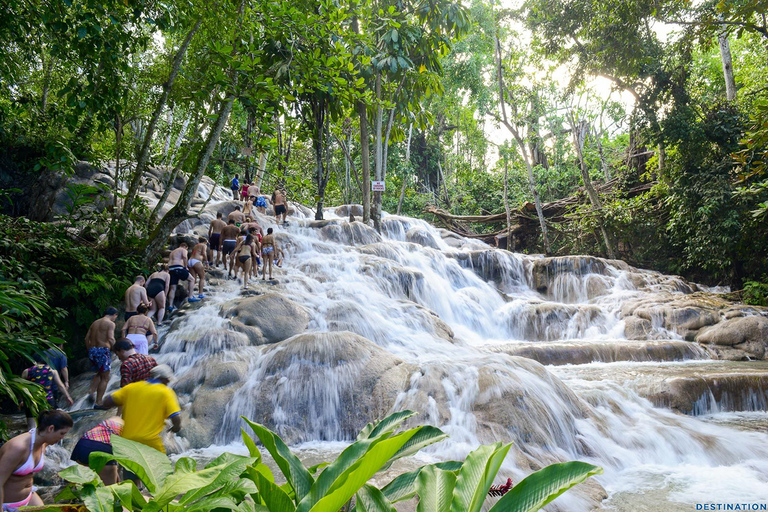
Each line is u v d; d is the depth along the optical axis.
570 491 5.46
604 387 8.79
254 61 10.57
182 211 11.33
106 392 8.48
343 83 11.64
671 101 19.55
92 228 12.16
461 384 7.39
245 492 1.74
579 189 26.38
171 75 11.59
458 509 1.62
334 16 12.60
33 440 3.38
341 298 11.90
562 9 20.03
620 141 35.19
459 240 22.86
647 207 21.22
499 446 1.77
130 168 13.85
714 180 18.00
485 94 28.92
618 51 18.80
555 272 18.55
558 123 24.06
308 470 2.08
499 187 32.47
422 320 11.74
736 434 7.46
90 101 9.58
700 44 16.75
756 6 13.02
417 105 19.30
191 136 13.07
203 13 9.76
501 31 24.38
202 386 7.99
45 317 8.60
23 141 15.13
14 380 4.98
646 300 15.19
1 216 9.68
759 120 11.12
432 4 17.98
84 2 8.51
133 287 9.18
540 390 7.34
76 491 1.92
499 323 15.23
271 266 12.74
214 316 10.13
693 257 18.89
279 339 9.74
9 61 10.55
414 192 32.81
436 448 6.25
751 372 9.63
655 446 7.00
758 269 18.00
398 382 7.72
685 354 12.31
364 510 1.75
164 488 1.69
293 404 7.71
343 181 30.81
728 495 5.59
